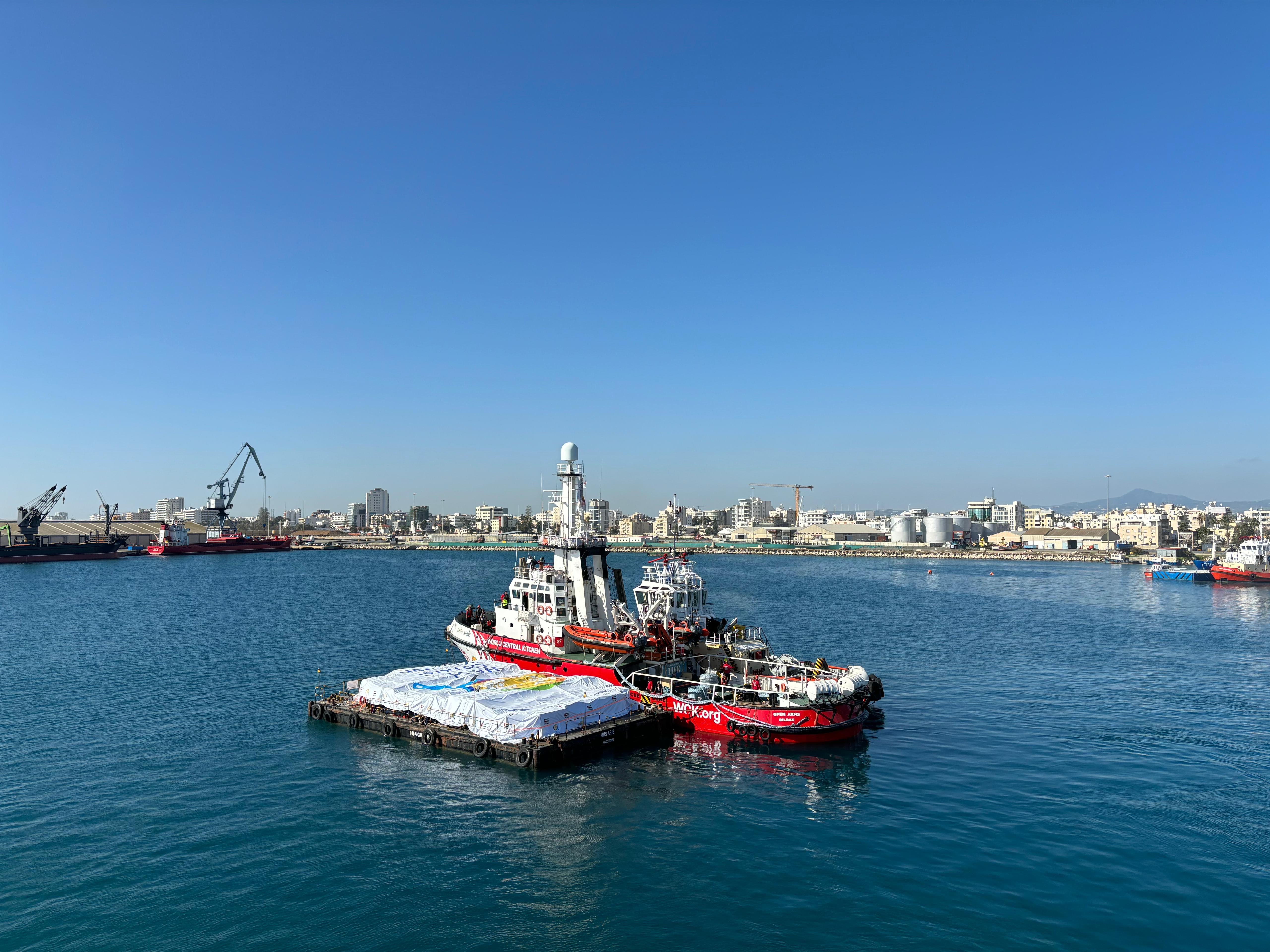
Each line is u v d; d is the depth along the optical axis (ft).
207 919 82.02
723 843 100.99
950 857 96.17
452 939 77.82
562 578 189.88
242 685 196.54
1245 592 488.02
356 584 525.34
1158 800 115.55
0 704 177.47
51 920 81.61
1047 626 311.47
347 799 116.47
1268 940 76.07
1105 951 74.08
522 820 108.88
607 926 80.18
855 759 136.36
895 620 332.60
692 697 154.81
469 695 144.97
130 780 125.59
